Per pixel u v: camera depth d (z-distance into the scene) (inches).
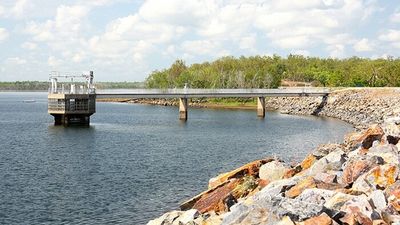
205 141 2623.0
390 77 6122.1
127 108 6594.5
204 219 837.2
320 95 5002.5
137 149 2287.2
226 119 4318.4
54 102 3496.6
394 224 644.1
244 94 4510.3
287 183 970.1
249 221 713.0
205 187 1440.7
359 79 6422.2
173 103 7706.7
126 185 1472.7
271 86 7588.6
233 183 1110.4
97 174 1647.4
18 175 1632.6
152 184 1483.8
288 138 2751.0
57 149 2295.8
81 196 1338.6
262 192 945.5
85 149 2292.1
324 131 3125.0
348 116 4207.7
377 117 3681.1
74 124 3612.2
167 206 1235.2
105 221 1115.3
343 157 1110.4
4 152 2194.9
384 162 978.7
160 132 3125.0
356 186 866.8
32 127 3449.8
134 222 1106.1
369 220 664.4
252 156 2049.7
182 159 1967.3
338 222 674.2
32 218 1141.1
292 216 678.5
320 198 793.6
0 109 6353.3
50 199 1307.8
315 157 1234.0
